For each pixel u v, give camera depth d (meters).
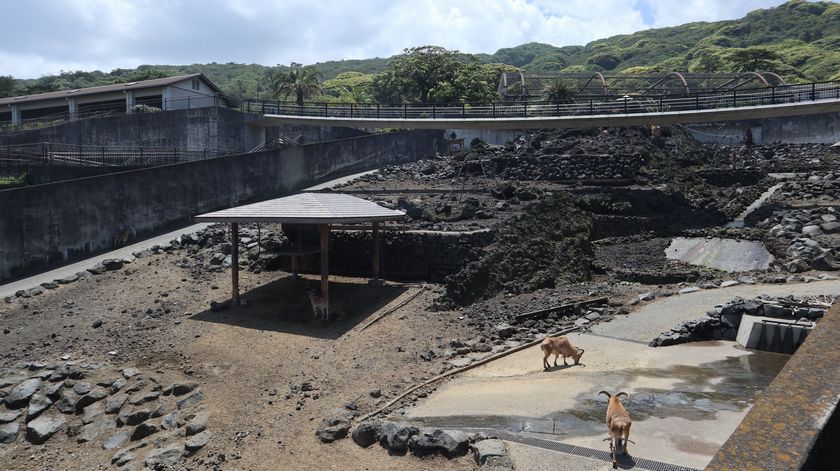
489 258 21.89
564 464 9.83
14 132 39.09
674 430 10.85
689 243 27.31
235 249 20.23
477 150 40.97
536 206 26.53
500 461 10.00
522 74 50.28
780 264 22.64
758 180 36.22
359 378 14.94
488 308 19.81
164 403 14.43
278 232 27.14
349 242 24.23
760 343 15.95
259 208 19.53
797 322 15.80
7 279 23.95
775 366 14.51
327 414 13.19
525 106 37.34
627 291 21.59
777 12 127.00
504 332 17.67
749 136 47.25
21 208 24.36
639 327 17.77
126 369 16.09
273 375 15.37
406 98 57.19
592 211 29.45
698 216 30.14
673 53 123.62
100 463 12.83
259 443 12.34
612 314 19.28
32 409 14.72
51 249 25.41
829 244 23.38
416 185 37.00
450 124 35.38
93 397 14.95
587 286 22.45
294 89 53.88
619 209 29.78
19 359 17.23
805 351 3.46
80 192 26.38
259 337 17.78
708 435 10.55
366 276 23.75
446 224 25.14
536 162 36.16
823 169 37.88
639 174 34.69
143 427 13.45
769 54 76.12
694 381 13.52
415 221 26.27
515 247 23.47
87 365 16.39
